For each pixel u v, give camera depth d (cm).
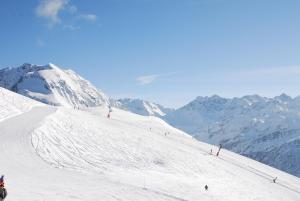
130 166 6134
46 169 4334
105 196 3412
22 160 4547
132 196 3653
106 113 16512
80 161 5538
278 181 9206
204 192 5494
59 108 9775
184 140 12331
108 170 5388
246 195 6378
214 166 8169
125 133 8756
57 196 3075
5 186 3109
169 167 6856
